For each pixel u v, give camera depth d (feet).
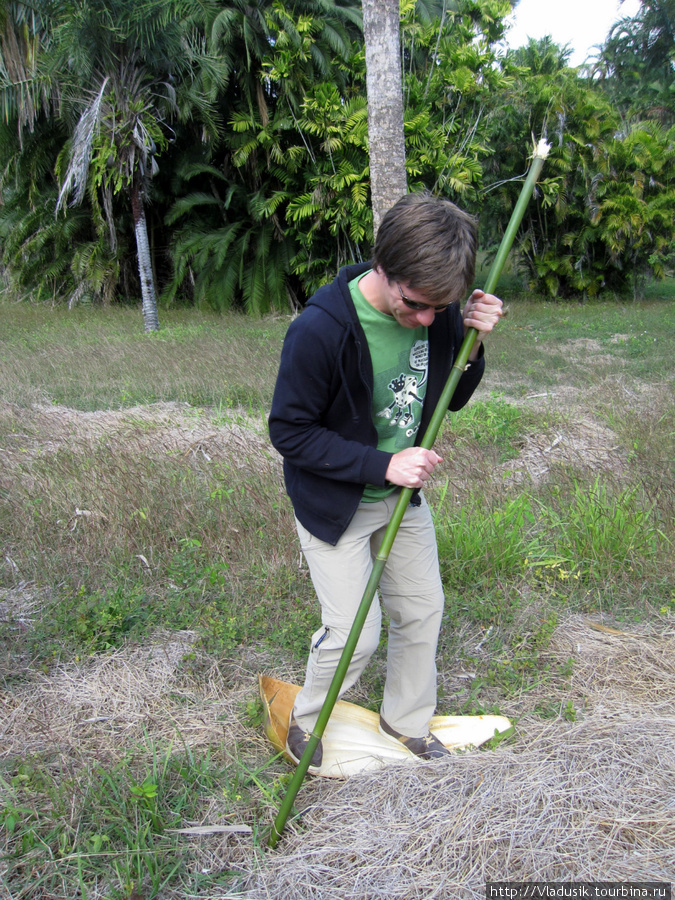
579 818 6.79
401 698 7.91
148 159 38.70
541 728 8.35
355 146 42.01
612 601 11.25
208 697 9.13
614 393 23.86
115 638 10.28
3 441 18.35
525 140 52.80
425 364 6.96
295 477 7.06
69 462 16.26
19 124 41.60
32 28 37.68
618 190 53.98
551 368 28.99
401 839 6.68
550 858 6.41
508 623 10.68
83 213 50.62
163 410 22.15
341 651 7.09
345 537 7.03
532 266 58.23
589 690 9.18
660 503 13.92
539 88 51.49
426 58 46.47
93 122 35.96
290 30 40.96
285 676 9.52
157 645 10.18
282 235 47.75
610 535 12.14
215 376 25.99
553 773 7.27
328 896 6.21
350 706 8.59
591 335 38.17
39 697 9.07
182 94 41.06
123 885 6.36
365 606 6.63
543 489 14.97
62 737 8.37
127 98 37.29
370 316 6.36
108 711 8.84
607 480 15.17
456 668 9.84
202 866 6.65
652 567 11.70
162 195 50.42
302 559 12.19
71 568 12.11
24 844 6.70
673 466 15.98
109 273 49.78
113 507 13.79
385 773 7.48
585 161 53.06
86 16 33.71
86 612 10.47
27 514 13.64
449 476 15.88
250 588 11.55
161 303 52.26
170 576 11.87
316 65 43.50
